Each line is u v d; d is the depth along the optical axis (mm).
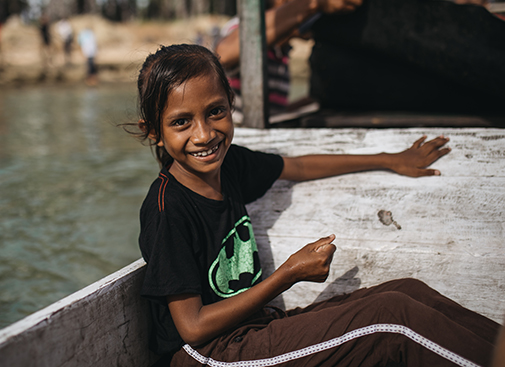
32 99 11297
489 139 1571
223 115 1212
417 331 1096
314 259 1162
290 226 1582
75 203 3525
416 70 1917
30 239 2877
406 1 1770
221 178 1382
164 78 1151
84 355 1092
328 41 2012
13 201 3566
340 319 1168
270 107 2604
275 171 1545
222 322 1142
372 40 1850
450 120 1759
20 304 2184
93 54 16391
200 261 1238
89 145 5723
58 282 2377
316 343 1156
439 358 1067
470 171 1534
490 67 1693
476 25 1693
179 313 1138
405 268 1439
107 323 1160
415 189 1549
